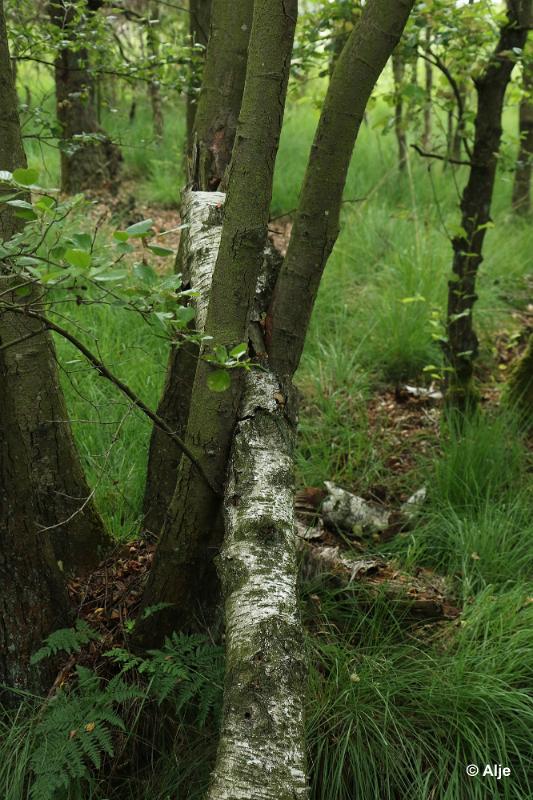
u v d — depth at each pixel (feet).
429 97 13.98
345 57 7.12
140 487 11.66
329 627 9.95
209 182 9.78
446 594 10.89
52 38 12.27
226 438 7.61
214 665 8.28
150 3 27.81
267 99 6.75
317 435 14.51
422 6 12.05
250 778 4.85
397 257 19.81
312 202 7.66
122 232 4.93
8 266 5.21
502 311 19.75
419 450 14.65
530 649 8.98
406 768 8.20
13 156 8.43
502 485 13.01
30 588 8.39
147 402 13.56
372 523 12.18
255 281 7.28
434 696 8.59
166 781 8.13
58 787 7.79
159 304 5.72
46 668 8.63
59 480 9.55
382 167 28.43
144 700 8.38
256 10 6.65
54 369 9.41
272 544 6.41
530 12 13.16
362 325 17.74
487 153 13.83
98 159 26.22
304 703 5.43
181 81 13.38
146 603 8.59
